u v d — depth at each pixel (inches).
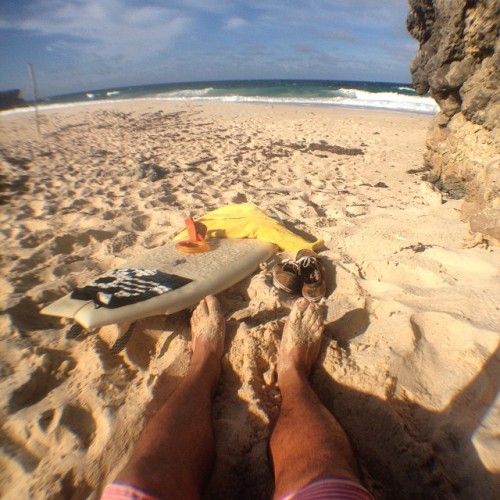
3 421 29.4
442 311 36.9
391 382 30.4
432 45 76.3
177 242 53.4
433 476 24.5
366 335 37.0
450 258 47.5
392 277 47.6
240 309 44.0
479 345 32.2
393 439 27.1
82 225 74.7
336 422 25.1
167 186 101.5
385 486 25.4
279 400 31.3
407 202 80.8
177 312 43.5
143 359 37.3
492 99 61.0
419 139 175.6
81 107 453.4
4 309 43.5
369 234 59.9
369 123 231.6
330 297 45.6
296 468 20.8
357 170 120.1
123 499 18.6
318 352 34.7
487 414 26.9
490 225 48.3
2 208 87.2
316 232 64.6
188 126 236.4
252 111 319.9
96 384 32.9
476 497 22.9
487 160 63.9
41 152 159.2
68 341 38.7
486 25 56.9
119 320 36.3
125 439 27.8
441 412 28.0
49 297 47.4
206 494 24.1
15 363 35.3
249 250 52.7
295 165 128.0
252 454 26.7
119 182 108.4
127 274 43.5
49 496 24.1
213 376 31.7
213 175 114.6
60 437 28.1
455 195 77.8
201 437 24.6
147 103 463.8
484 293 38.7
